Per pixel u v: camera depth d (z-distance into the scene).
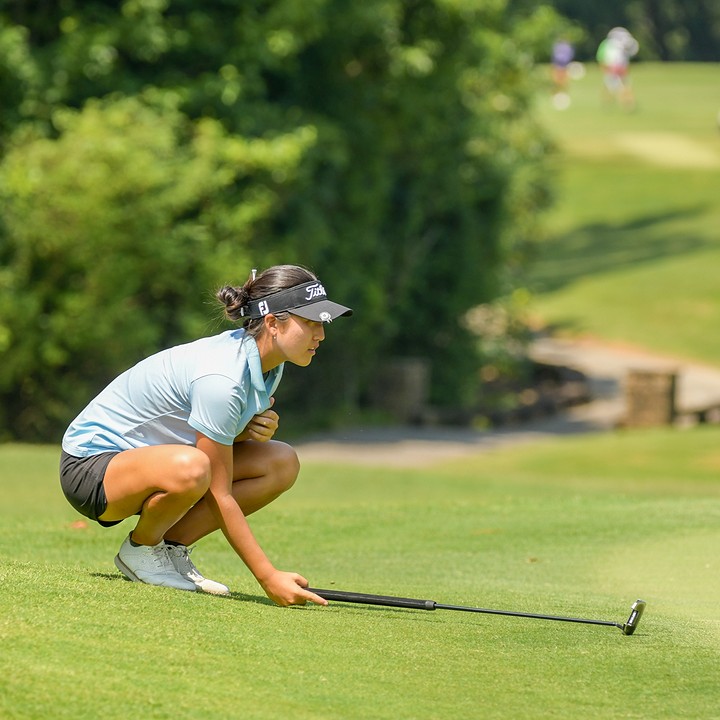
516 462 63.09
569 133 194.62
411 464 64.25
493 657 14.28
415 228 87.00
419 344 90.88
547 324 120.69
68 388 66.31
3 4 69.06
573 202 162.75
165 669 12.38
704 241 144.62
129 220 63.88
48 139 67.81
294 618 15.34
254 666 12.88
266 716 11.30
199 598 15.65
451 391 91.38
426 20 78.50
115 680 11.82
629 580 21.67
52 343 63.97
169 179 65.12
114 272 63.81
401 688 12.64
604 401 94.12
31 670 11.76
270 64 70.31
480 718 11.84
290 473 17.20
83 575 16.41
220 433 15.51
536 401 89.62
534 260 118.69
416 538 27.16
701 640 15.71
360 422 81.44
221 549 25.42
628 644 15.25
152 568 16.56
